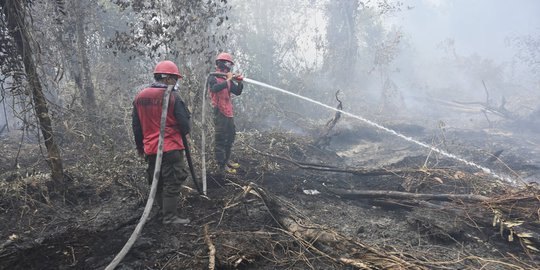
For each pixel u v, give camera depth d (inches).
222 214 152.8
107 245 131.1
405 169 207.2
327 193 195.2
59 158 176.4
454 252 135.6
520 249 138.9
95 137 240.4
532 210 153.9
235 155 232.8
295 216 155.8
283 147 260.2
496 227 152.4
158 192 152.6
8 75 160.2
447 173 199.5
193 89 237.3
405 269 115.9
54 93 279.9
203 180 174.7
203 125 181.8
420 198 173.8
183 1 236.8
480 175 204.2
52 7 234.7
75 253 126.3
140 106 145.0
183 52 241.9
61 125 238.5
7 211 159.2
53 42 248.1
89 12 303.7
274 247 131.8
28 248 128.8
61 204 168.1
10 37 159.6
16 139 290.2
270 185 196.1
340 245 130.9
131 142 239.1
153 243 132.9
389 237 146.6
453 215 162.2
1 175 196.7
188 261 122.6
